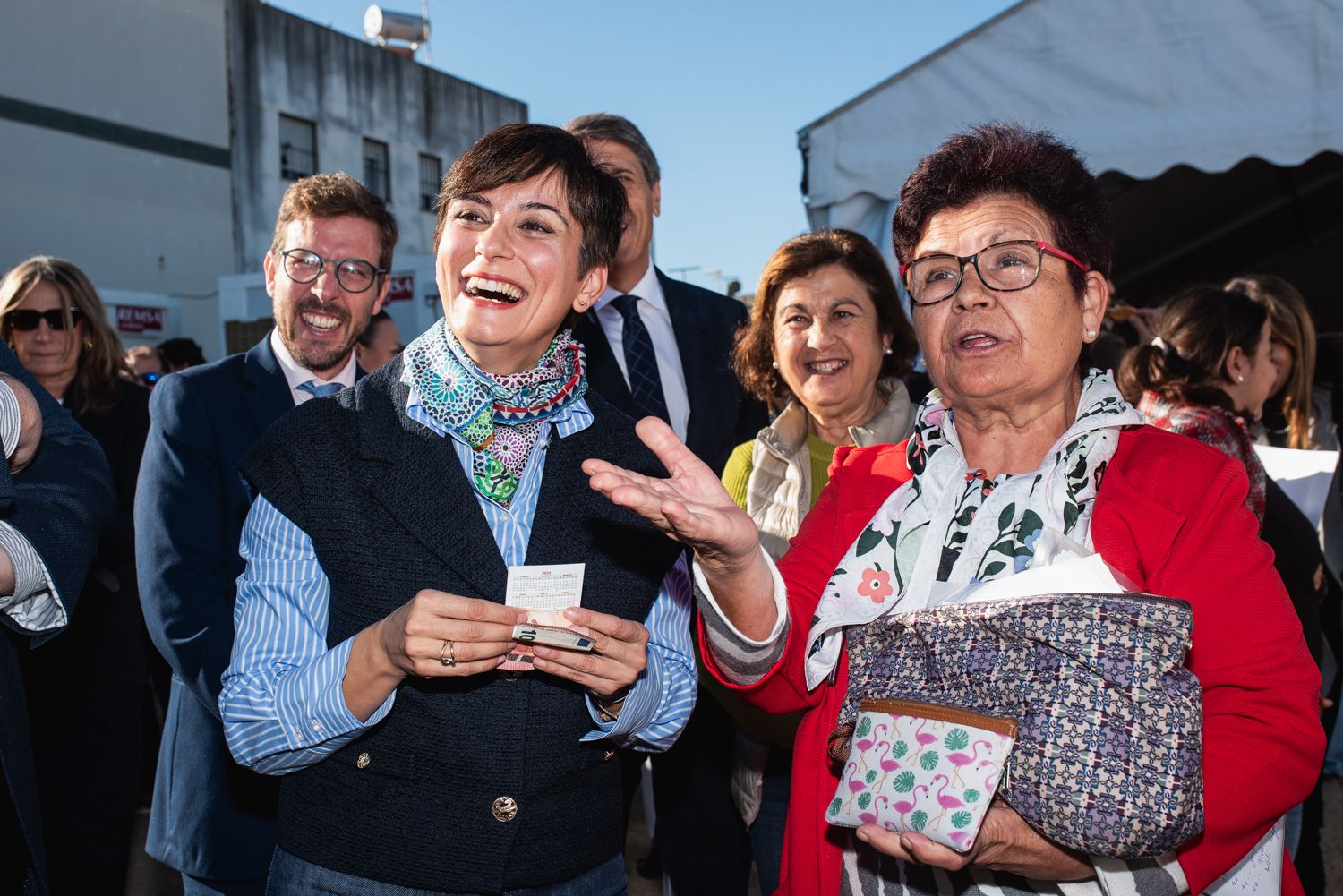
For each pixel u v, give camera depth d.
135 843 4.02
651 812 3.55
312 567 1.50
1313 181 7.16
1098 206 1.46
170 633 2.10
